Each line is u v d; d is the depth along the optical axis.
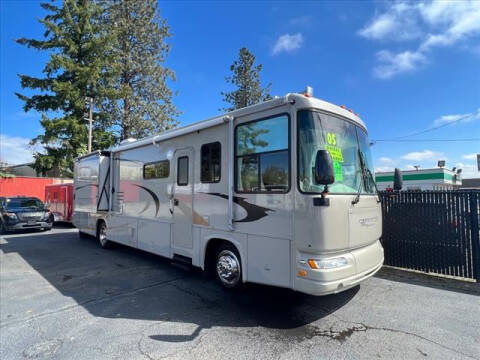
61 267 6.57
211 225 4.68
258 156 4.00
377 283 5.11
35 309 4.27
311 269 3.36
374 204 4.38
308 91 3.74
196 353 3.05
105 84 21.73
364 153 4.46
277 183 3.75
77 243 9.59
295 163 3.56
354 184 4.07
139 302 4.46
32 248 8.78
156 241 6.04
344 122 4.12
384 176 23.59
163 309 4.18
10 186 21.11
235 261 4.40
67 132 20.02
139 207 6.65
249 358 2.95
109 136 22.19
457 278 5.29
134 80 24.05
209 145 4.81
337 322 3.70
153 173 6.19
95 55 21.22
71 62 19.88
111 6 22.89
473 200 5.16
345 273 3.49
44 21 20.28
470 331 3.44
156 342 3.29
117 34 21.97
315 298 4.49
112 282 5.45
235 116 4.34
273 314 3.96
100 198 8.20
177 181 5.48
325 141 3.71
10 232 12.56
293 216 3.54
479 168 10.38
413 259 5.76
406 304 4.22
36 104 20.73
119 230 7.45
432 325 3.60
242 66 25.28
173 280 5.50
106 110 22.69
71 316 4.01
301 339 3.30
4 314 4.12
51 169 21.27
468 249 5.21
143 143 6.43
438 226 5.50
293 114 3.65
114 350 3.14
